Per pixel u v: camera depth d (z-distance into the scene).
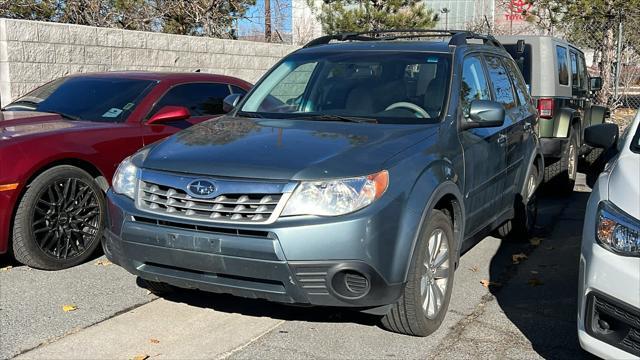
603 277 3.46
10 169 5.26
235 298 5.10
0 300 4.96
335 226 3.76
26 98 7.16
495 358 4.15
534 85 9.02
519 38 9.28
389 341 4.36
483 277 5.77
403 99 5.18
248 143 4.38
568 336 4.50
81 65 10.88
